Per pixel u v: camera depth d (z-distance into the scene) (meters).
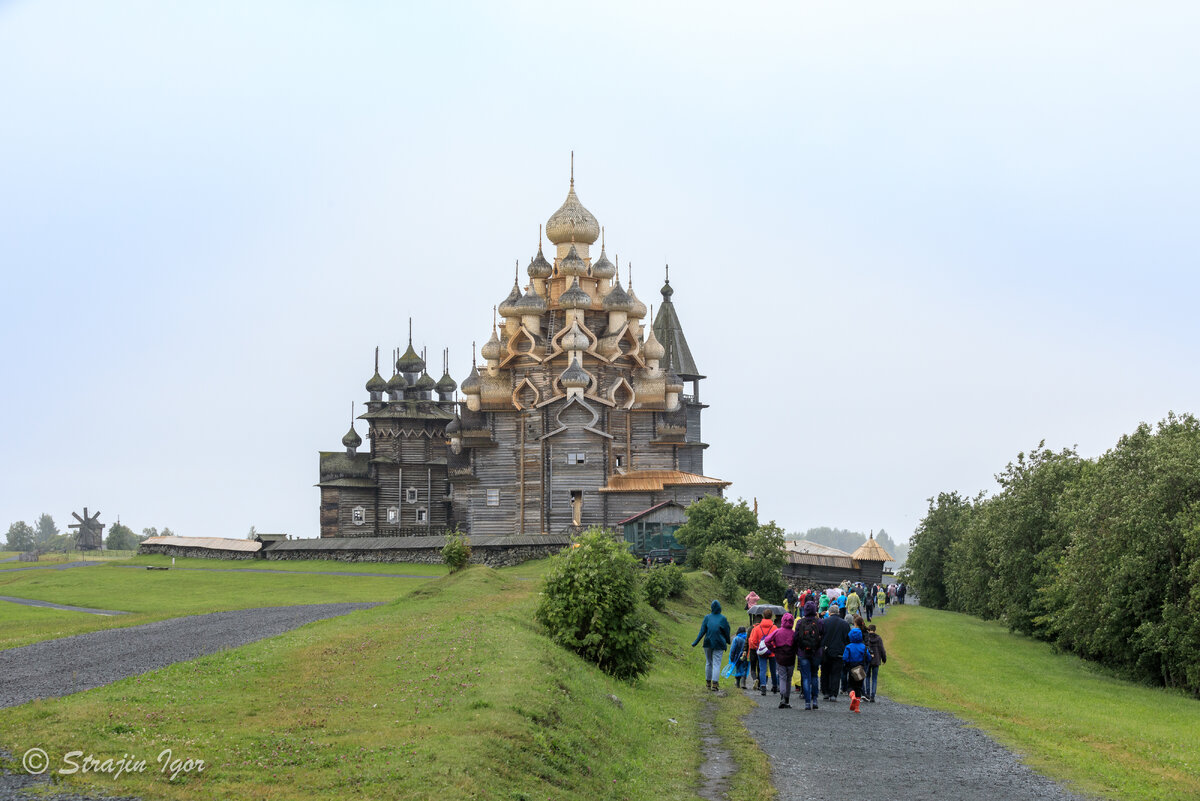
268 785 17.55
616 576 35.44
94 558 156.75
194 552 116.12
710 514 90.12
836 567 109.62
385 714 22.42
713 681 36.75
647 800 21.00
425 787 17.53
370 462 133.25
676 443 113.12
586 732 24.09
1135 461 55.94
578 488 107.31
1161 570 52.69
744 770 24.25
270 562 105.31
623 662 34.84
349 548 103.69
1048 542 70.38
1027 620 70.69
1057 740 29.88
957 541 108.31
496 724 21.59
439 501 134.00
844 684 37.91
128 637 39.62
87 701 23.09
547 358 111.19
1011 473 76.31
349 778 17.91
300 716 22.06
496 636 32.25
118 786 17.25
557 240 117.44
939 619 82.06
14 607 64.06
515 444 111.75
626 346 114.25
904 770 24.89
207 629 42.44
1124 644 54.47
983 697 39.62
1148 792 23.42
